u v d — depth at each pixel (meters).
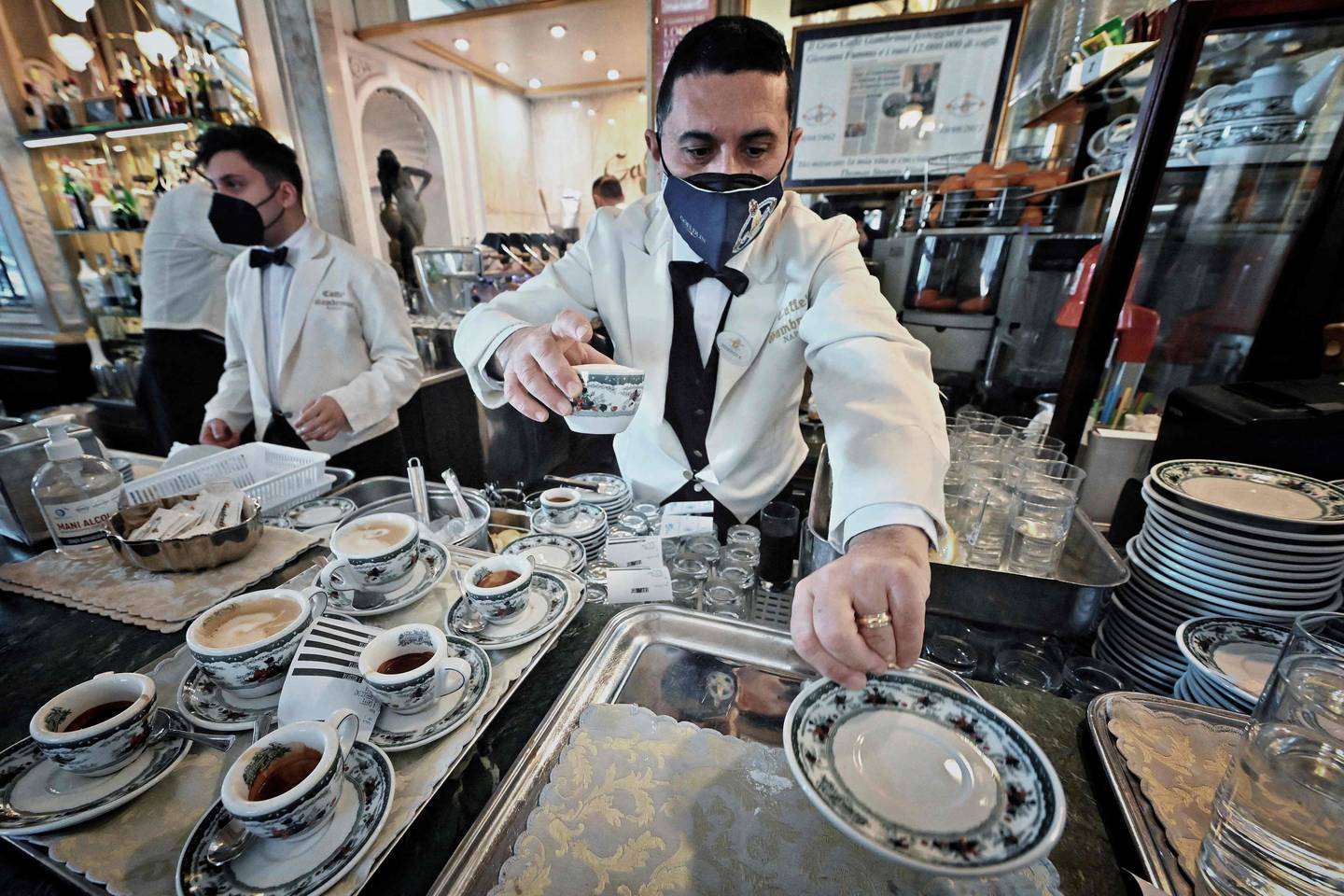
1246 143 1.20
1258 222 1.23
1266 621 0.71
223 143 1.46
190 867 0.41
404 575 0.77
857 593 0.48
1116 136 1.44
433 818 0.49
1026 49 1.74
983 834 0.38
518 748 0.56
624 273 1.05
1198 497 0.76
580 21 2.52
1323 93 1.10
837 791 0.42
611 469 2.01
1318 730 0.42
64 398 3.10
